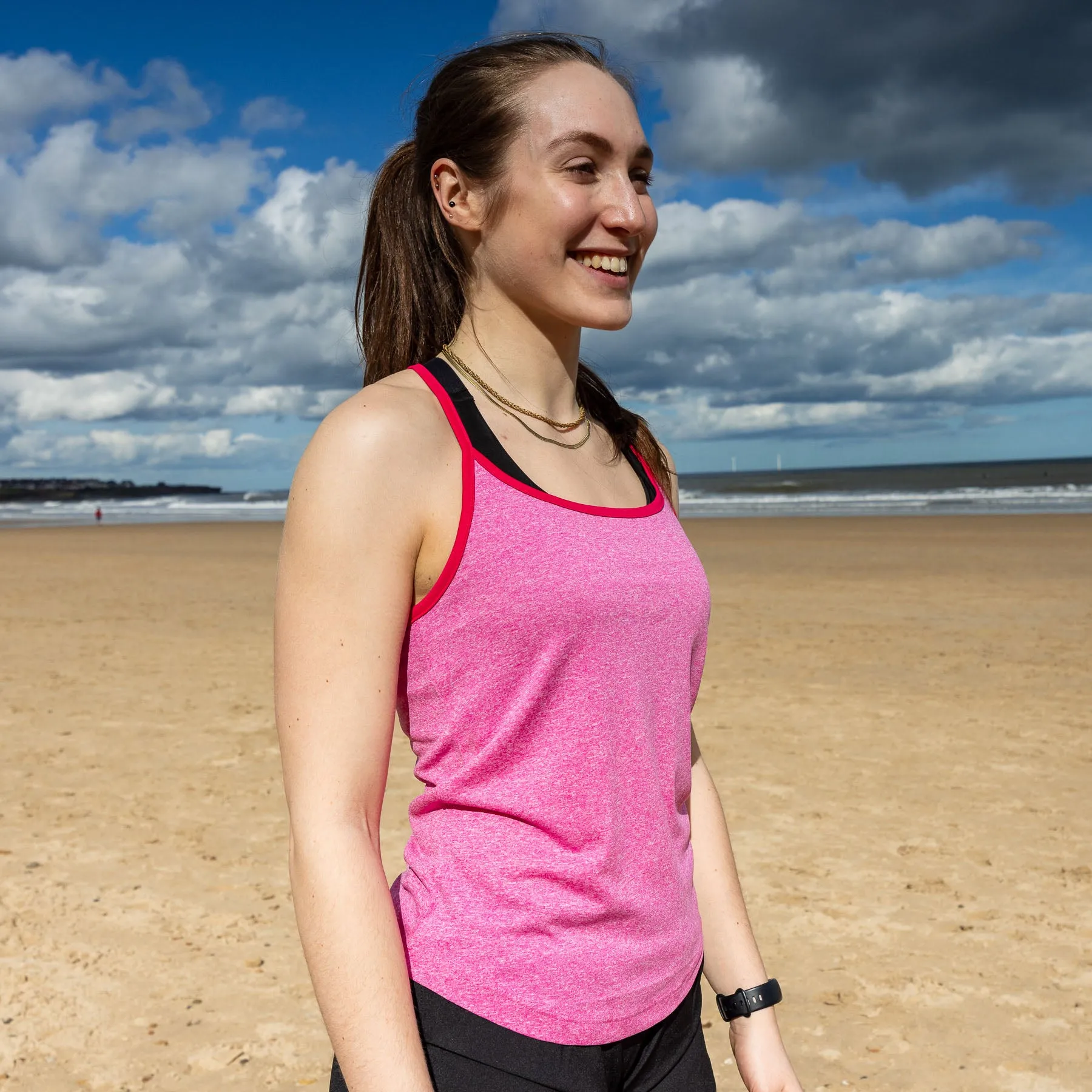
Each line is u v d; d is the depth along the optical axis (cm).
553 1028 118
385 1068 107
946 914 430
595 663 121
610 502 138
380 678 117
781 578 1705
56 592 1684
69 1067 328
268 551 2620
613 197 133
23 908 443
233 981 382
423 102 145
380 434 119
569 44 142
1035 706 780
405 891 126
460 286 147
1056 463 14400
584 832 121
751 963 151
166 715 791
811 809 559
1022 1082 316
